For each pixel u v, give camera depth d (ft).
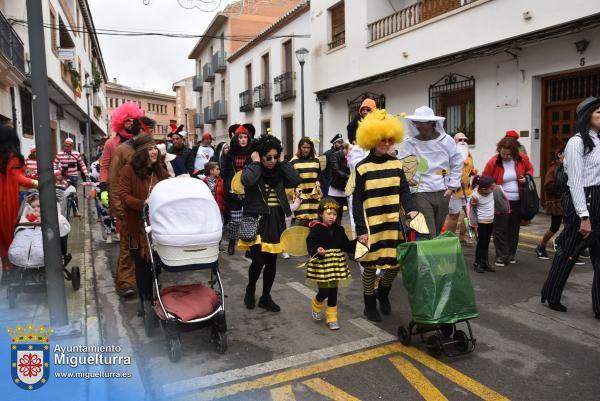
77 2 82.99
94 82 103.60
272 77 71.67
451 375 11.71
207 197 13.17
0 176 16.63
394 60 42.91
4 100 39.88
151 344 13.76
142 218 14.66
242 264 23.43
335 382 11.48
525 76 33.53
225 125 96.43
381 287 15.78
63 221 17.49
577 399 10.53
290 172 15.93
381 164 14.30
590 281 19.27
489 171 21.61
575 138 14.62
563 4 28.99
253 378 11.74
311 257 14.60
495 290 18.24
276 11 92.68
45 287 16.12
